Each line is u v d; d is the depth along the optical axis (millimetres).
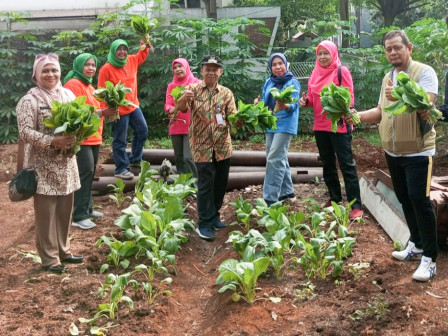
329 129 6012
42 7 13594
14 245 6047
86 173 6098
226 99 5824
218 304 4477
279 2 18047
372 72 12461
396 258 4902
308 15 18328
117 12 12867
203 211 6070
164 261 5137
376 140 11289
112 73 7367
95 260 5316
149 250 5305
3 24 13344
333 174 6328
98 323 4121
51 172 4773
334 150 6219
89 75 6250
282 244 4832
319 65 6062
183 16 14414
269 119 5648
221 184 6113
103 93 5633
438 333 3695
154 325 4113
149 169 7617
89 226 6207
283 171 6270
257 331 3945
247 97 12508
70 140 4574
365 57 13141
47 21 13695
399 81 4035
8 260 5383
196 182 7234
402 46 4406
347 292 4395
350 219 5992
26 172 4664
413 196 4379
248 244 4836
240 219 6152
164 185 6570
